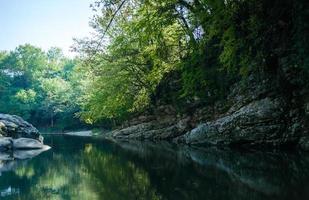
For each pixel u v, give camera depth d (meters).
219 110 19.95
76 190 9.05
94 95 37.78
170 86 26.92
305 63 11.73
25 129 29.22
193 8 20.03
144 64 30.33
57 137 42.81
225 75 19.36
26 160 16.77
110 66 30.94
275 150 14.36
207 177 9.41
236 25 14.68
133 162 13.88
